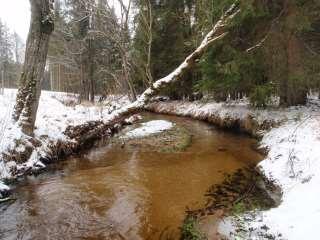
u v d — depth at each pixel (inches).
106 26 744.3
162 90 508.4
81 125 478.6
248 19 533.6
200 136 582.2
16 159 352.5
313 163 295.1
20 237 227.0
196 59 509.4
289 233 204.7
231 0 534.0
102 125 493.0
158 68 1098.1
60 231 235.8
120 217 257.3
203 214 260.7
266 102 581.9
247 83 561.6
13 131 371.6
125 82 911.7
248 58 527.8
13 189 312.8
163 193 305.0
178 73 503.8
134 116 796.0
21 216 258.2
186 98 1121.4
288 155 346.3
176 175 357.4
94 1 706.8
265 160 378.3
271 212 244.7
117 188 317.1
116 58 1021.2
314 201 231.1
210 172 368.2
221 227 236.8
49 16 391.2
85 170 376.2
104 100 965.8
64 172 366.9
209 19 639.8
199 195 299.9
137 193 305.3
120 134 595.5
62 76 1704.0
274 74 525.3
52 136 425.7
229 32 556.1
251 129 563.5
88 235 230.4
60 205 278.5
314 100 637.9
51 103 671.8
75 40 1086.4
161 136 578.2
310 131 390.0
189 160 419.5
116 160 420.2
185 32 1064.2
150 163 406.9
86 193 305.0
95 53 1165.1
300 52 501.7
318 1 462.3
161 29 1086.4
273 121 514.9
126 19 717.9
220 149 475.2
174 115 970.1
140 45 904.9
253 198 287.4
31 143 382.3
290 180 294.5
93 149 478.9
